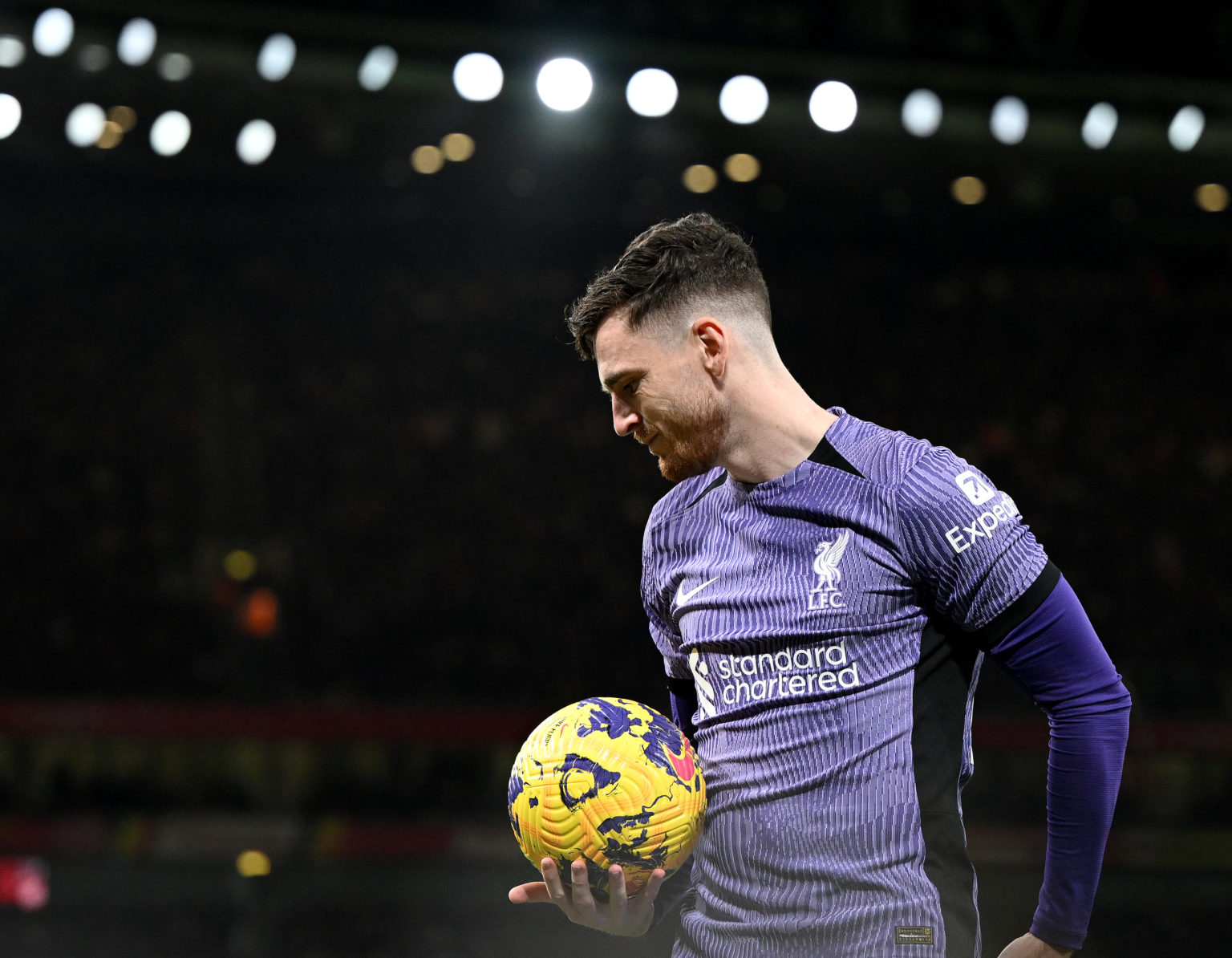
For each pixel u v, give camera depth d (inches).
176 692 1707.7
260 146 1628.9
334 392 2048.5
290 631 1766.7
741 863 224.7
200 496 1950.1
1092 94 1423.5
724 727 231.0
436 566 1830.7
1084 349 2143.2
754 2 1382.9
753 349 228.4
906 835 214.5
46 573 1846.7
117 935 903.1
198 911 976.3
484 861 1132.5
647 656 1747.0
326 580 1835.6
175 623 1787.6
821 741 218.2
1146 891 992.2
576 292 2172.7
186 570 1856.5
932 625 222.7
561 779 233.1
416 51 1309.1
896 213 2139.5
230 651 1747.0
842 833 215.8
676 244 226.8
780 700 221.6
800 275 2231.8
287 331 2113.7
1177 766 1245.7
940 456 221.9
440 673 1718.8
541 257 2207.2
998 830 1103.0
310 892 1028.5
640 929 247.8
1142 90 1435.8
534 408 2031.3
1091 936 871.7
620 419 234.2
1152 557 1835.6
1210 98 1455.5
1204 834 1113.4
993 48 1380.4
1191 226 2225.6
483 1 1295.5
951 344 2158.0
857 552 219.6
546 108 1496.1
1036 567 214.8
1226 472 1968.5
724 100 1354.6
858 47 1346.0
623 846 229.1
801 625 220.5
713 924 227.9
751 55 1322.6
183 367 2063.2
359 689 1711.4
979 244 2267.5
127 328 2096.5
